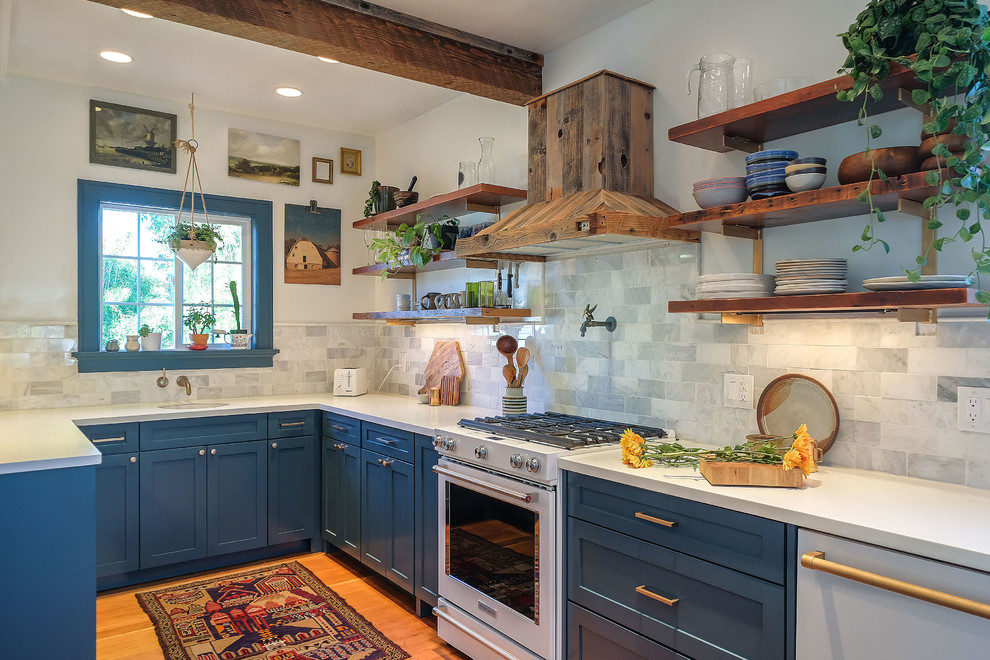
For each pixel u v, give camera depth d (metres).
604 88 2.79
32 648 2.24
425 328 4.41
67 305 3.88
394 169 4.76
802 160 2.08
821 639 1.65
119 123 4.03
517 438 2.71
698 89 2.48
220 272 4.48
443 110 4.24
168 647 2.90
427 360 4.39
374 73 3.73
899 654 1.51
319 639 3.01
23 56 3.52
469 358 3.99
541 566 2.45
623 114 2.84
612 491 2.22
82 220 3.92
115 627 3.10
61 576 2.28
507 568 2.61
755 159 2.20
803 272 2.10
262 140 4.51
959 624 1.41
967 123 1.65
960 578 1.41
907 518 1.62
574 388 3.27
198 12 2.52
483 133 3.90
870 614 1.56
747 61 2.36
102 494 3.46
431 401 3.97
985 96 1.64
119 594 3.49
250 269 4.55
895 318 2.11
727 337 2.59
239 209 4.42
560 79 3.38
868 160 1.89
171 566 3.73
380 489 3.53
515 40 3.30
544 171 3.11
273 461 4.00
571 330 3.28
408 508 3.29
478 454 2.73
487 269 3.83
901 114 2.11
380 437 3.52
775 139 2.45
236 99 4.17
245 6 2.61
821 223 2.30
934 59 1.63
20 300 3.76
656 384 2.87
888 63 1.78
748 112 2.19
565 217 2.63
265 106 4.29
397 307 4.30
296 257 4.64
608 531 2.24
